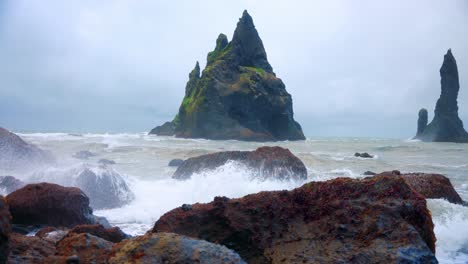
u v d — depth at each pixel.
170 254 3.90
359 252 4.81
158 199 11.29
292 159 13.86
